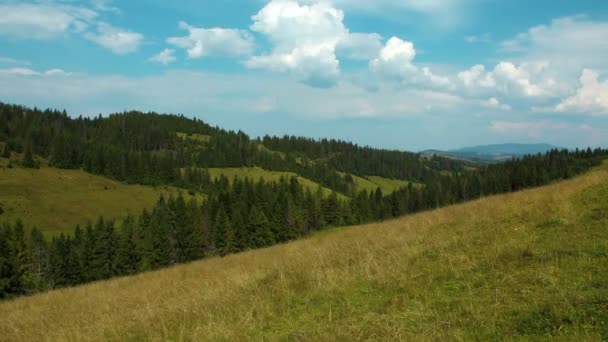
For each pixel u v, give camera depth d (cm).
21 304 1706
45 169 15812
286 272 1037
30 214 12125
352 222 10212
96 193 14688
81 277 7056
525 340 507
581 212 1057
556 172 10181
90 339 819
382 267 906
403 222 1625
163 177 17250
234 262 1795
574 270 691
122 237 7688
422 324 596
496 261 812
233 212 9162
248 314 748
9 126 19450
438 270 830
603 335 480
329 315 684
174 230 8150
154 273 2141
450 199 10475
